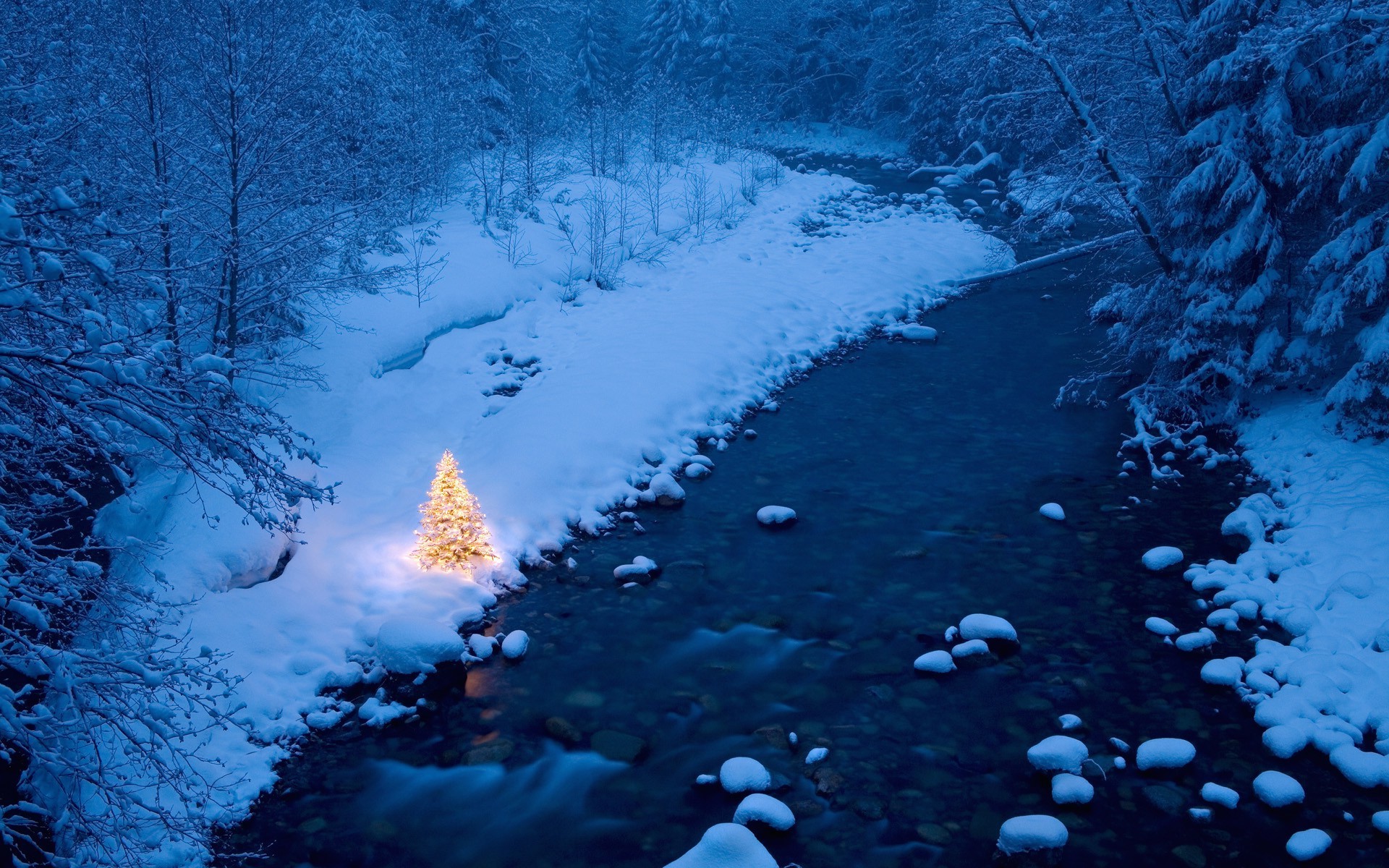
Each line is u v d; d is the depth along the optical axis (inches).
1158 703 252.8
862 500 380.5
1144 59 456.4
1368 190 365.1
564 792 227.9
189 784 184.2
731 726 249.9
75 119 265.0
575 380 464.8
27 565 175.2
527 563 332.8
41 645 161.2
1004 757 234.5
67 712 200.5
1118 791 220.2
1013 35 479.2
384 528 332.2
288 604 289.4
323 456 376.5
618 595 315.3
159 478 337.4
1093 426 447.2
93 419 170.4
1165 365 450.9
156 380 173.5
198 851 208.1
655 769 234.8
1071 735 240.8
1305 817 209.2
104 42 333.1
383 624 281.0
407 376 457.1
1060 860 197.6
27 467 208.7
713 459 422.9
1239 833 205.5
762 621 298.2
